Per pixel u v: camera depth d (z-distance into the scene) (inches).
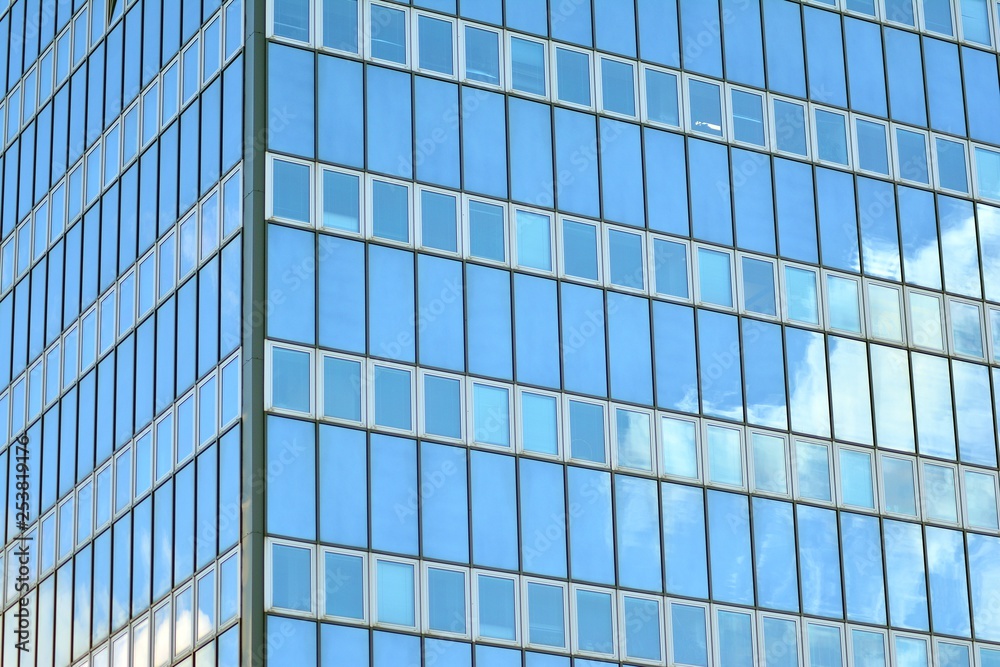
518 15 3727.9
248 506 3218.5
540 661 3334.2
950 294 3981.3
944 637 3705.7
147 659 3447.3
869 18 4104.3
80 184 4082.2
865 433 3779.5
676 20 3885.3
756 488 3629.4
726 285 3742.6
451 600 3299.7
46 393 4055.1
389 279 3442.4
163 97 3782.0
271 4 3518.7
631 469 3526.1
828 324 3821.4
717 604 3513.8
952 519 3801.7
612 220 3671.3
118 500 3659.0
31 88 4431.6
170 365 3555.6
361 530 3272.6
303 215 3415.4
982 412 3917.3
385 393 3371.1
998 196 4121.6
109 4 4114.2
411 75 3587.6
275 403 3287.4
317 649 3179.1
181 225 3614.7
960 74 4168.3
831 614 3614.7
